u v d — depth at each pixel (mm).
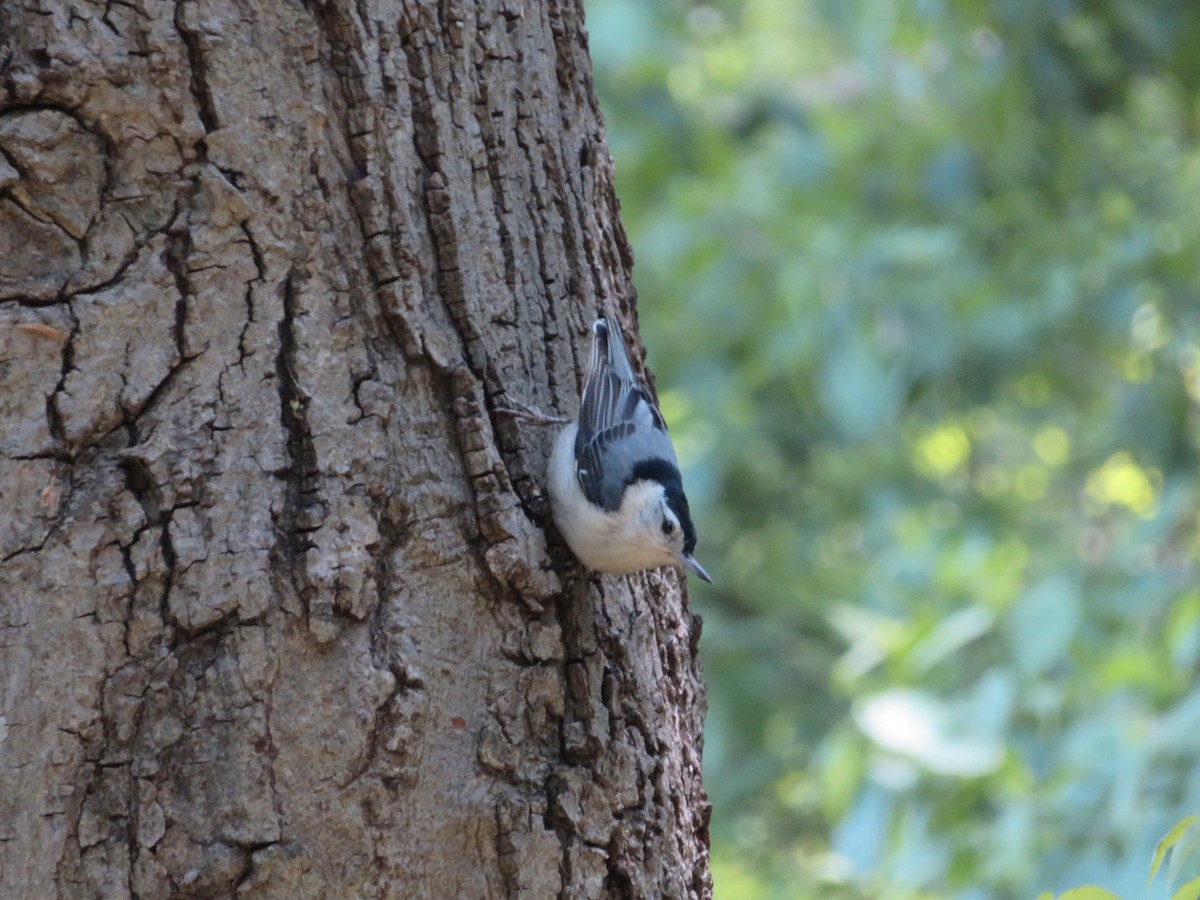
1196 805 8688
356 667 5480
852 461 17188
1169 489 13773
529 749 5914
